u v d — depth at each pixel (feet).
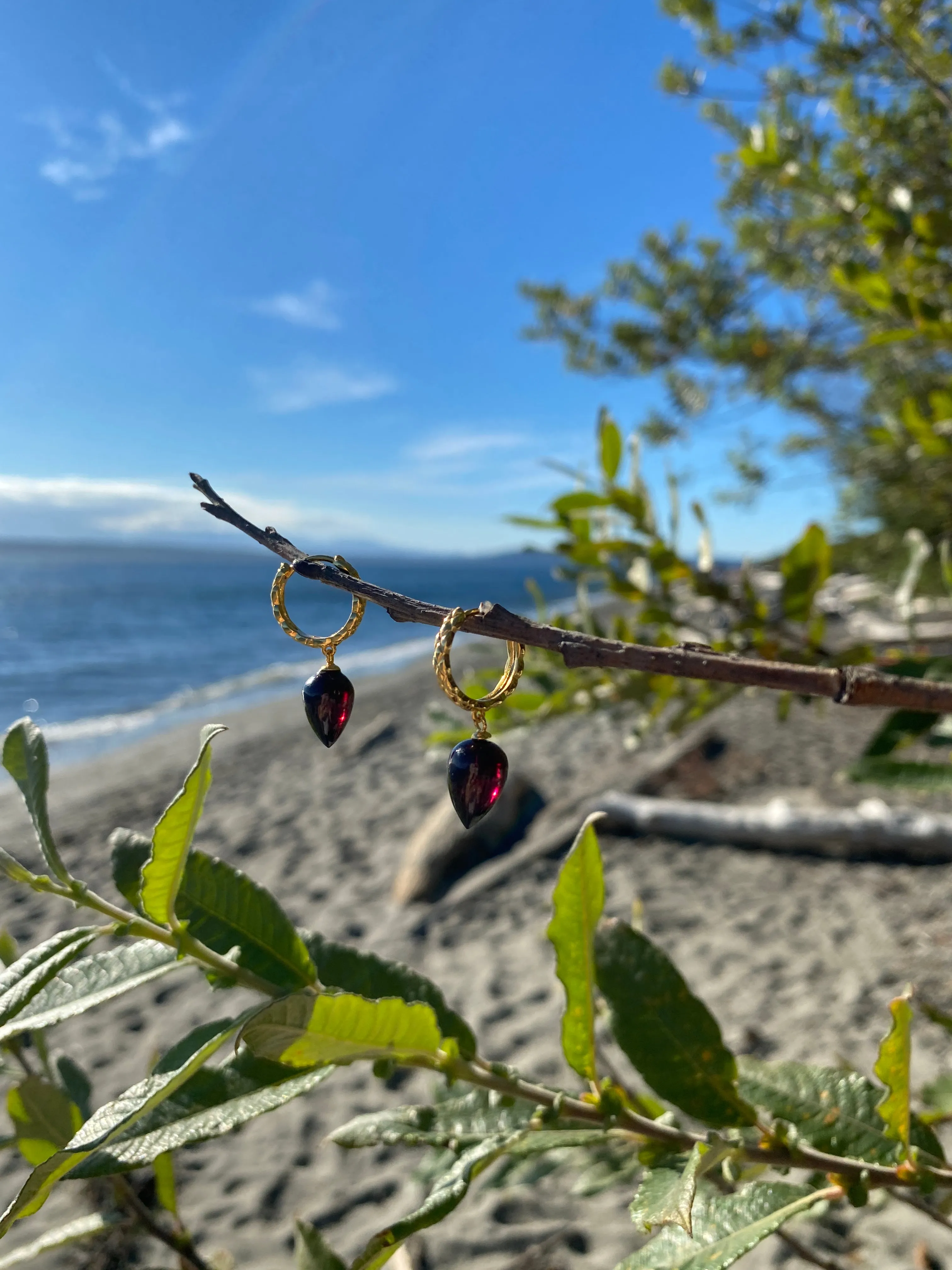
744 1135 3.68
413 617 2.70
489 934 19.33
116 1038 15.31
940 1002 14.10
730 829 22.54
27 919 21.71
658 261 18.94
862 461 17.54
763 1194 3.19
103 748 55.72
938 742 5.33
